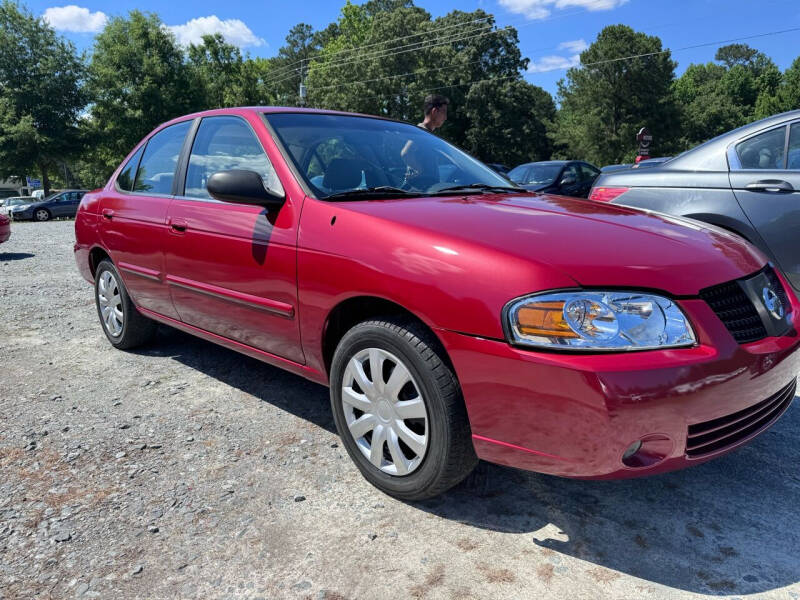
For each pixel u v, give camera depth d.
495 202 2.67
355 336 2.34
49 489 2.43
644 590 1.84
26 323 5.09
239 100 50.44
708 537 2.09
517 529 2.15
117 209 3.92
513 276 1.92
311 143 2.99
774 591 1.83
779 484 2.43
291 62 85.38
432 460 2.14
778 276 2.47
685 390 1.82
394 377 2.23
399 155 3.21
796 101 60.53
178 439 2.87
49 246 11.90
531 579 1.89
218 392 3.46
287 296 2.62
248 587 1.87
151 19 40.84
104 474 2.54
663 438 1.87
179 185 3.46
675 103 53.09
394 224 2.27
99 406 3.27
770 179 3.90
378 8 68.31
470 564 1.97
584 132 53.97
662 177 4.42
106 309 4.30
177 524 2.19
